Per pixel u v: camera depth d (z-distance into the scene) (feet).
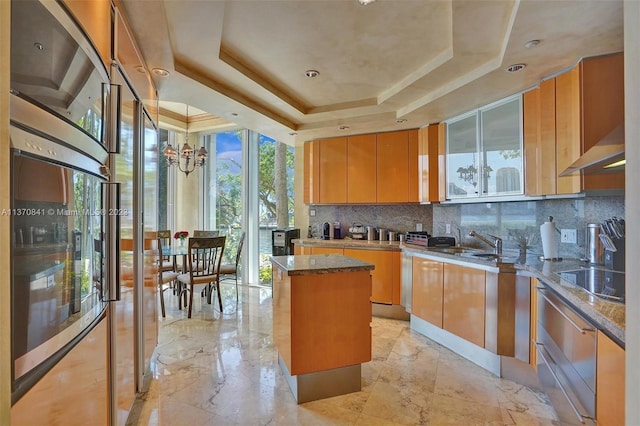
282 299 7.60
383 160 14.02
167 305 14.65
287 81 10.00
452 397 7.19
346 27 7.11
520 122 9.01
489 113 10.11
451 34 7.26
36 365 3.10
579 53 6.93
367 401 7.04
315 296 7.11
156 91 8.79
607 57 6.98
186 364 8.71
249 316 12.94
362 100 11.55
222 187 19.65
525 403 6.96
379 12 6.56
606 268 6.93
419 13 6.58
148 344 7.65
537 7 5.51
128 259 6.01
